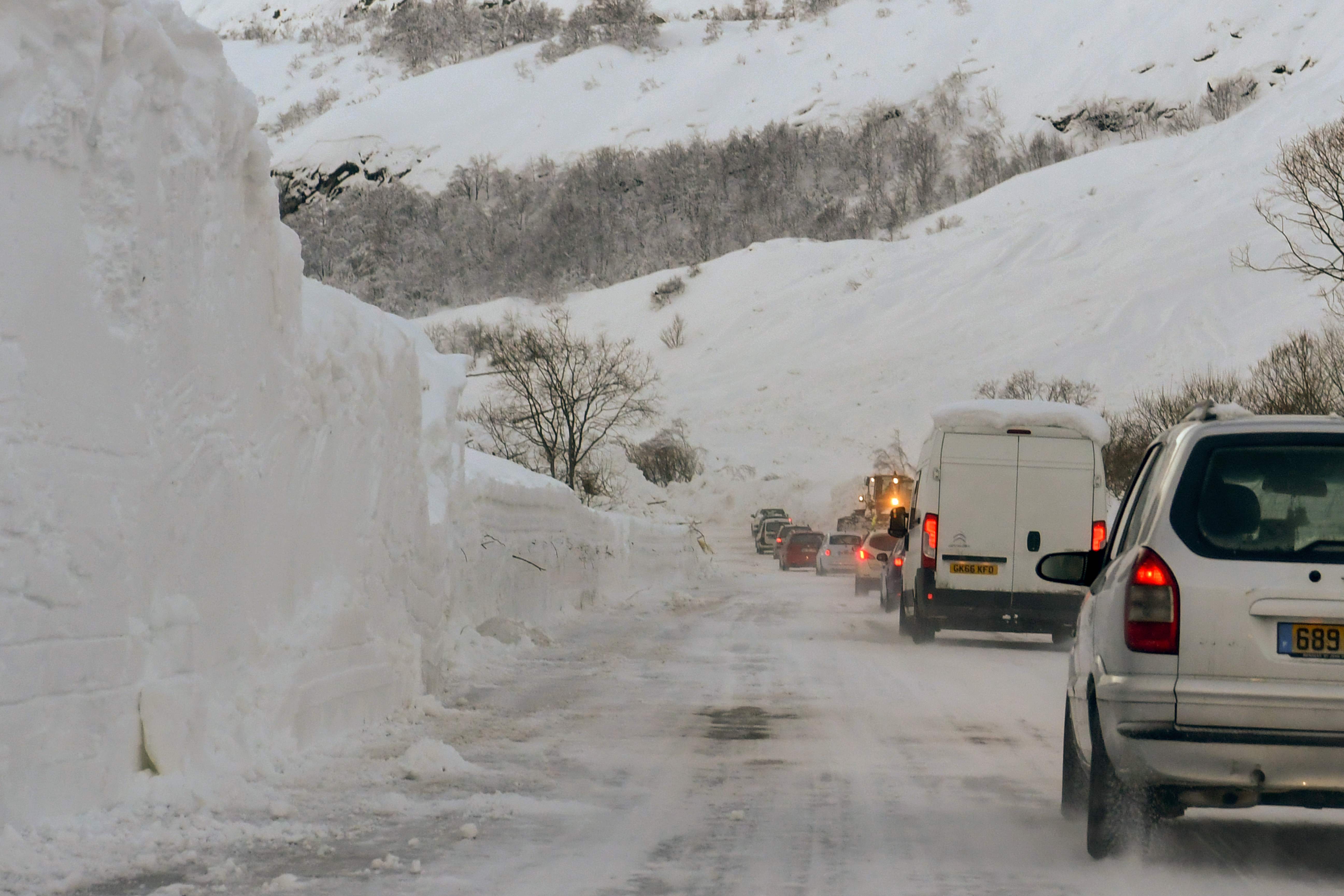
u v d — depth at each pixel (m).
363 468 20.83
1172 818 13.73
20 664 11.79
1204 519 11.77
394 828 13.27
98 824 12.38
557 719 21.59
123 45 13.41
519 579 39.59
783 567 115.88
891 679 28.69
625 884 11.20
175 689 14.27
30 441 11.98
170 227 14.56
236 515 16.17
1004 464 38.03
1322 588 11.29
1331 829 14.21
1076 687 13.48
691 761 17.75
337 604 19.03
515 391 105.75
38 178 12.20
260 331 17.03
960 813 14.57
